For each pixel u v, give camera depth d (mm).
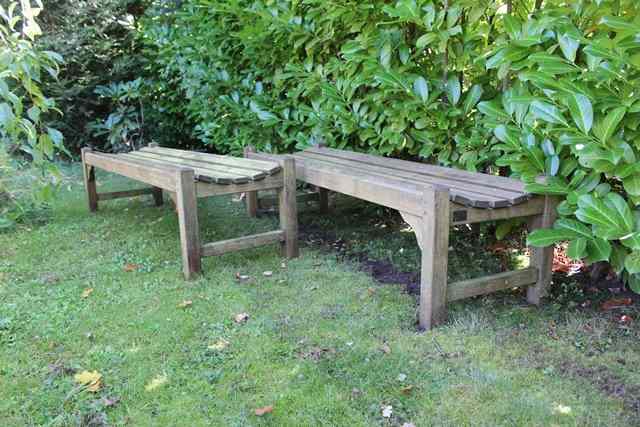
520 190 2332
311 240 3541
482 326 2223
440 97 3102
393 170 2895
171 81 5910
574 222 2244
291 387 1807
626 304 2398
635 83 2068
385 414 1658
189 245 2766
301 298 2539
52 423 1638
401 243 3395
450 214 2137
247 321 2291
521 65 2428
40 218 3996
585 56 2379
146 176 3145
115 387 1818
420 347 2057
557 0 2430
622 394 1747
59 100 6320
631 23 2025
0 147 3838
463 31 2953
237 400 1741
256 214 4098
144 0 6758
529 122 2496
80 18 6484
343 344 2088
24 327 2248
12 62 2475
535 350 2033
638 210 2209
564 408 1679
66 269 2971
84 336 2166
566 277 2727
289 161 3020
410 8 2852
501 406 1688
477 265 2973
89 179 4246
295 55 3961
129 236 3596
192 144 6809
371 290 2627
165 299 2529
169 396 1770
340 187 2746
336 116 3625
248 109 4398
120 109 6348
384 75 3020
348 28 3551
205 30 4574
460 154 3082
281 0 3764
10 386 1822
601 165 2094
